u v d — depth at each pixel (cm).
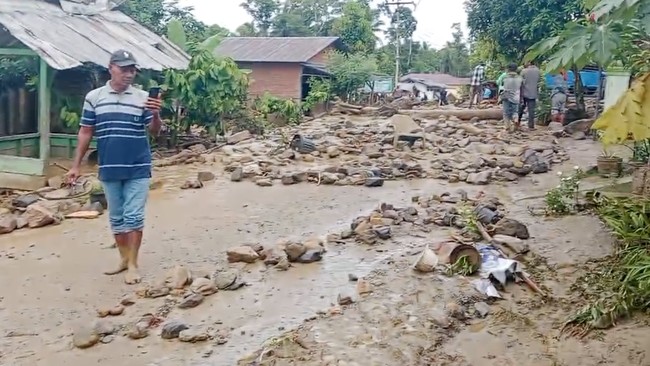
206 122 1549
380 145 1364
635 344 449
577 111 1706
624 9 325
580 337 468
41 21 1262
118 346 460
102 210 862
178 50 1639
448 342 468
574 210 759
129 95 579
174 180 1064
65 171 1202
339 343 455
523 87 1585
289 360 431
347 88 3048
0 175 1102
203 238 714
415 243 672
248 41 3397
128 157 575
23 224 780
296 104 2355
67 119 1309
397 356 440
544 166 1084
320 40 3384
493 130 1617
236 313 510
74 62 1134
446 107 2456
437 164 1153
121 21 1616
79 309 522
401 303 518
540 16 1994
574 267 586
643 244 582
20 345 462
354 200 903
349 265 614
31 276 600
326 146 1324
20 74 1304
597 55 352
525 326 489
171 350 452
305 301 530
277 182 1041
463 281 555
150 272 604
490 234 678
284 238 711
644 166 815
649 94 297
